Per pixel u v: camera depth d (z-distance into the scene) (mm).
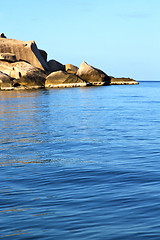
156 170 9938
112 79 118125
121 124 21672
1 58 87562
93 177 9383
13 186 8750
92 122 22812
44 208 7035
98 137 16547
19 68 86812
